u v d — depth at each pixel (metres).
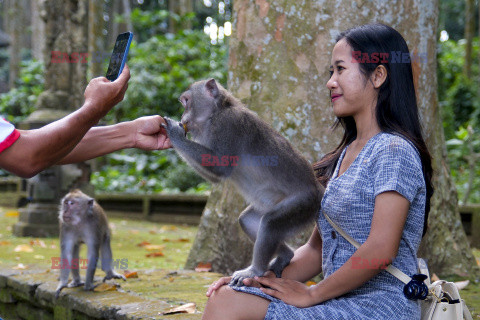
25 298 4.10
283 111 4.41
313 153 4.36
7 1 29.05
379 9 4.32
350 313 2.14
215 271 4.64
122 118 14.39
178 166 12.97
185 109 3.21
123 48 2.30
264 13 4.52
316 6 4.36
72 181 7.41
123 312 3.17
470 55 16.34
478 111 15.05
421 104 4.54
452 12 25.58
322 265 2.45
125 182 12.48
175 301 3.48
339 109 2.38
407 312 2.17
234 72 4.69
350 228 2.24
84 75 7.69
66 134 2.05
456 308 2.18
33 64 18.23
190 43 15.38
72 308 3.58
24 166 1.98
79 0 7.59
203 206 9.58
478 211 6.66
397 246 2.11
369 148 2.25
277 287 2.27
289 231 2.89
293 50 4.42
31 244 6.60
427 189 2.37
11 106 17.30
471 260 4.69
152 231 8.28
